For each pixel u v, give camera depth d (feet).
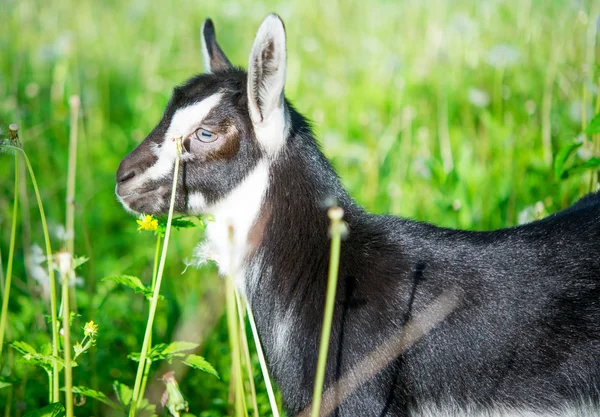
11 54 49.37
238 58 48.73
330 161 24.03
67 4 57.47
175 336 26.17
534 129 35.63
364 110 40.63
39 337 25.46
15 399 24.41
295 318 20.58
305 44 47.83
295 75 44.32
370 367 19.76
